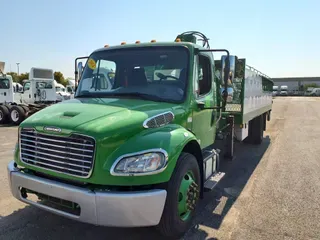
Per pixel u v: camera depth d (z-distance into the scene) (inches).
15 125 572.7
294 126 542.0
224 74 159.2
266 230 143.6
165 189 121.7
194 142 143.8
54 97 756.6
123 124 117.4
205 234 139.0
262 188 204.2
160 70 157.1
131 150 113.3
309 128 513.7
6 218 153.8
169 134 126.1
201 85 170.6
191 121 152.6
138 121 121.6
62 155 117.7
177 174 125.4
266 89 390.6
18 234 137.6
